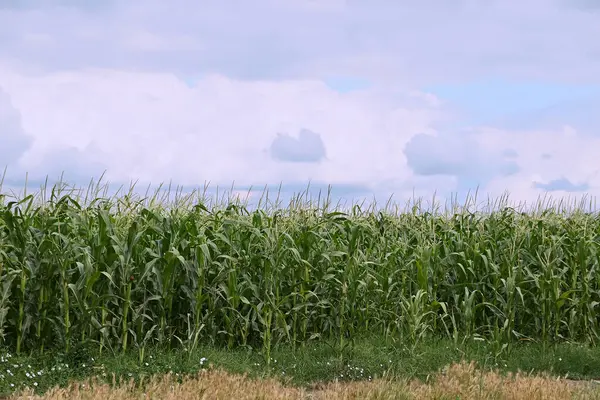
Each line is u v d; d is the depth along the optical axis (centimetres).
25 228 1174
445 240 1570
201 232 1281
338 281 1329
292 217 1420
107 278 1212
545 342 1395
